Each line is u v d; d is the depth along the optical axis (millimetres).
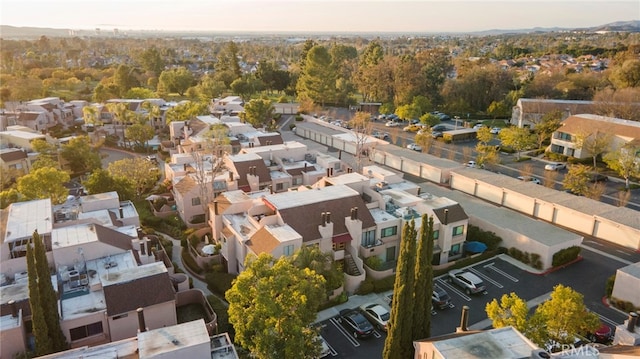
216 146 82625
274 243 49031
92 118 118500
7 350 38031
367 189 63688
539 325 35719
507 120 143625
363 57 197125
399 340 34469
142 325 36938
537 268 56438
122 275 44250
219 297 51250
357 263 53938
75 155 91062
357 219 54375
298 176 78188
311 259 47375
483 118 147000
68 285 44531
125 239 52188
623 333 35188
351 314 45719
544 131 107688
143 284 43281
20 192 66438
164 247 61375
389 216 58969
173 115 120750
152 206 75000
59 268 46469
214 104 141875
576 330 36438
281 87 181875
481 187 78188
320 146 110062
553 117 113562
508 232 59625
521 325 35438
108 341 41688
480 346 30516
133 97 154250
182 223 69062
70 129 127000
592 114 114688
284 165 80938
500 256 59562
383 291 51750
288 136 124188
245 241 52094
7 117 119375
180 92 179125
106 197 62344
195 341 33031
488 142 115000
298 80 172000
